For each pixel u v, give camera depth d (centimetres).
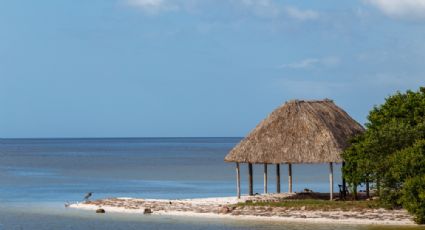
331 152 7162
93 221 6675
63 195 9538
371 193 7875
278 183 8650
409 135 6612
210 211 7081
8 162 19975
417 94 7200
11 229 6281
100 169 16125
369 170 6588
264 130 7619
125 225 6381
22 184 11531
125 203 7869
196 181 12306
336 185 11350
